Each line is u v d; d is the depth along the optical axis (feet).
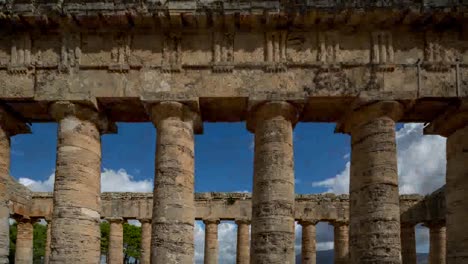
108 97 71.92
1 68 72.84
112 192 140.05
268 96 71.20
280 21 72.28
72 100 71.41
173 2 70.54
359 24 73.10
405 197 134.41
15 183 129.90
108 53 73.46
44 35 74.13
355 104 72.38
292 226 70.03
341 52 73.31
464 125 75.20
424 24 73.15
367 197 70.74
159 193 70.38
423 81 72.13
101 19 71.92
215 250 139.23
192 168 73.00
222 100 72.90
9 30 73.92
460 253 74.33
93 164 73.15
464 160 74.95
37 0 71.20
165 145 71.31
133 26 73.31
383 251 68.28
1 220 74.13
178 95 71.56
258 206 70.69
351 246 73.15
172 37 73.77
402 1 70.64
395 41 73.72
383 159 70.79
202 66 72.59
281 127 71.72
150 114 73.36
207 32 73.97
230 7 70.64
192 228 71.10
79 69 72.59
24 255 137.08
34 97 71.77
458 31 73.77
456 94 71.67
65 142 71.51
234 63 72.38
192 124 73.46
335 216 137.39
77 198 70.44
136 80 72.38
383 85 71.82
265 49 73.41
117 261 137.18
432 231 131.34
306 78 72.23
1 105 73.26
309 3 70.69
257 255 69.00
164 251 68.18
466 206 74.23
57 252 68.64
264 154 71.56
